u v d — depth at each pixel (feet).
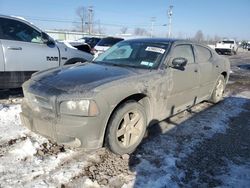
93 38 57.26
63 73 11.67
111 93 10.00
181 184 9.52
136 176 9.84
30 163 10.36
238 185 9.62
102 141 10.19
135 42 15.07
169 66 13.03
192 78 14.85
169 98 13.16
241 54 109.70
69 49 21.11
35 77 11.85
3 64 16.96
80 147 9.91
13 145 11.70
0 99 18.42
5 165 10.14
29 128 10.98
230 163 11.10
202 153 11.82
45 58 19.10
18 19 18.03
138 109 11.31
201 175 10.13
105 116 9.91
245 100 21.65
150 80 11.71
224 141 13.17
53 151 11.37
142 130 11.74
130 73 11.59
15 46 17.43
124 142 11.11
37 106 10.49
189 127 14.71
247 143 13.09
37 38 19.04
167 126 14.67
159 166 10.56
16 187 8.93
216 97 19.35
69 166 10.28
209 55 17.79
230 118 16.66
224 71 19.61
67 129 9.58
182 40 15.16
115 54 14.66
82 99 9.46
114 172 10.06
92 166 10.36
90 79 10.63
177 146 12.34
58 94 9.77
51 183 9.23
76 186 9.17
